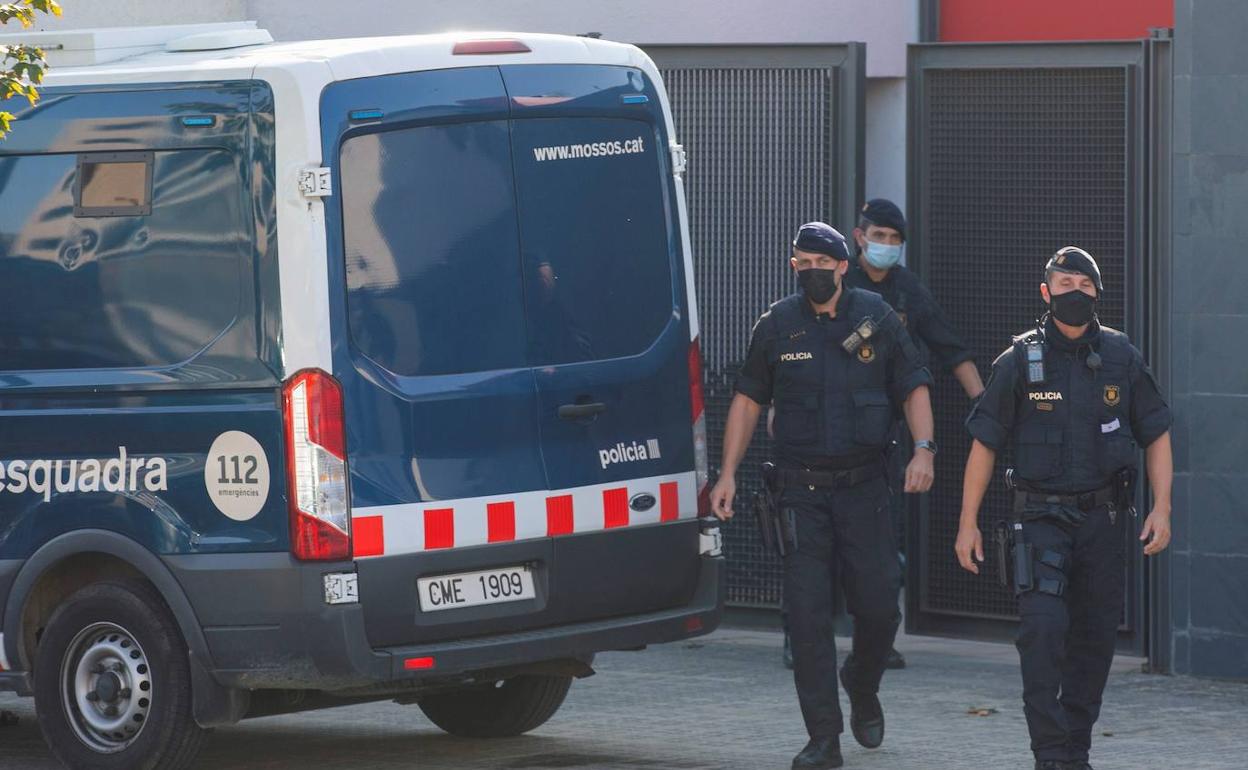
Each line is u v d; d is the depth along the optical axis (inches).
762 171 1217.4
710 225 1233.4
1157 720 960.3
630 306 857.5
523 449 811.4
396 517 772.6
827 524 846.5
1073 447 783.1
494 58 818.2
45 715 824.3
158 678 795.4
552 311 827.4
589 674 858.1
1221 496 1042.7
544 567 816.3
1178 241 1040.8
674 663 1135.0
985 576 1167.0
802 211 1208.2
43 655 823.1
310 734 968.3
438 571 783.7
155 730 794.8
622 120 863.7
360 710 1037.8
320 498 758.5
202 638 778.8
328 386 760.3
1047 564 780.0
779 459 853.8
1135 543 1096.2
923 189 1167.0
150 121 797.2
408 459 778.8
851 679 880.3
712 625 874.1
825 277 838.5
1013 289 1146.7
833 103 1195.3
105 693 810.2
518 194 820.0
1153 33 1065.5
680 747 909.8
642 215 867.4
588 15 1433.3
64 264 815.7
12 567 819.4
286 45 851.4
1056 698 776.3
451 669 778.2
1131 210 1104.2
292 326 761.6
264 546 767.1
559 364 827.4
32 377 818.2
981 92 1147.9
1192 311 1040.8
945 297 1164.5
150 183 797.2
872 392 843.4
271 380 765.3
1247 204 1023.0
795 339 847.7
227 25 907.4
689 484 874.8
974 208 1154.0
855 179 1189.7
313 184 760.3
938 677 1081.4
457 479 790.5
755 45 1211.2
